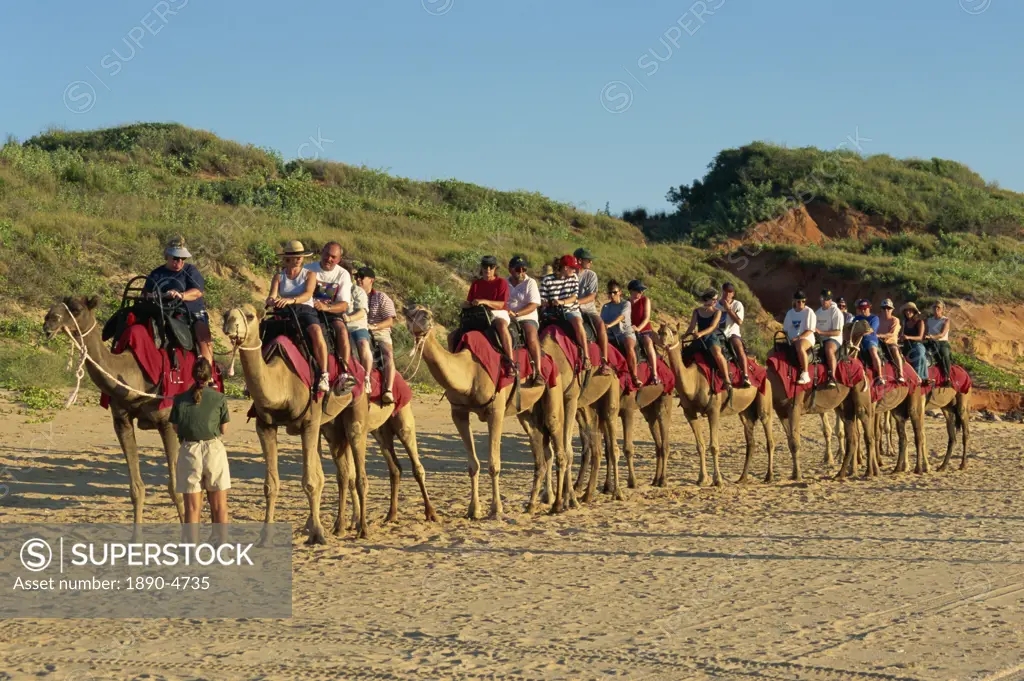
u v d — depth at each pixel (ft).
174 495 51.47
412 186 225.76
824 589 43.34
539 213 227.81
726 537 54.85
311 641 35.32
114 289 115.14
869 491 73.26
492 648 34.73
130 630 36.42
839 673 32.55
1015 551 51.42
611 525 58.03
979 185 314.76
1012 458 94.22
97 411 87.35
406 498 66.28
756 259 208.54
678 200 299.99
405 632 36.50
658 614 39.17
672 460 87.92
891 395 83.05
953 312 179.22
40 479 64.90
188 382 50.72
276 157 228.63
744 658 33.91
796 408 78.13
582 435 71.15
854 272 197.26
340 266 52.47
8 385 90.12
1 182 139.23
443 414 105.09
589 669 32.71
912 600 41.57
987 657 34.24
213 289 122.21
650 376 70.69
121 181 164.96
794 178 274.36
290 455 81.05
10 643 34.63
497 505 59.77
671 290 175.83
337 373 50.75
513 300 61.41
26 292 107.45
